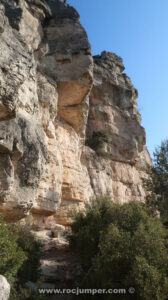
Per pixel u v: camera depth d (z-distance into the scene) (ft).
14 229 47.34
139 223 48.37
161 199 71.31
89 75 82.69
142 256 40.86
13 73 41.04
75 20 90.43
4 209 44.39
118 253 41.47
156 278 37.83
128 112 132.05
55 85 78.18
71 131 86.58
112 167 118.93
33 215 65.51
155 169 75.46
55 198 69.77
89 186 96.94
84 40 86.74
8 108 39.47
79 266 52.49
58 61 82.79
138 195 125.08
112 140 121.49
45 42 82.58
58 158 73.77
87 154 105.40
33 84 55.52
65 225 78.64
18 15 57.52
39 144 50.78
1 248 33.42
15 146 44.52
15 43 44.75
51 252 60.34
